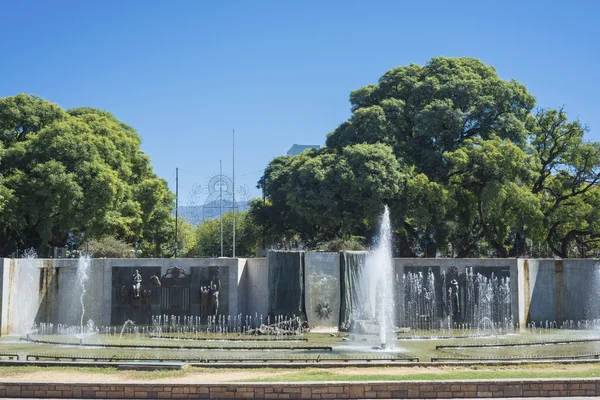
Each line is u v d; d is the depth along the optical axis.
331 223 51.97
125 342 25.20
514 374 16.92
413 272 32.41
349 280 31.34
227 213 82.81
